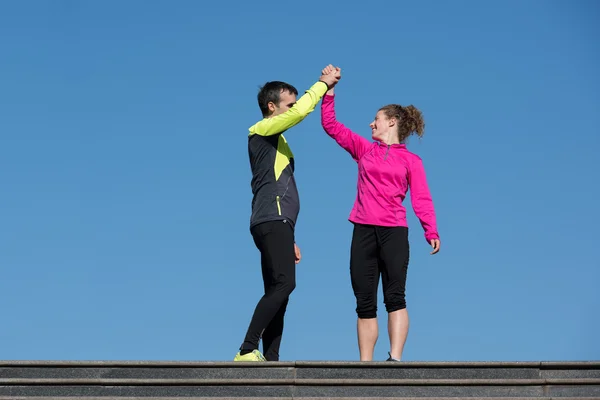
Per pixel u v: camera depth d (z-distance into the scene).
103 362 6.44
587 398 6.42
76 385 6.36
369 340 7.70
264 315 7.15
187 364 6.48
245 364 6.50
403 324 7.58
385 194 7.77
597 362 6.61
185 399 6.24
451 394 6.48
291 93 7.78
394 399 6.34
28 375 6.41
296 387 6.43
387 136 8.09
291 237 7.39
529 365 6.63
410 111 8.18
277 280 7.27
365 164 7.93
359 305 7.75
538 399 6.40
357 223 7.80
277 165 7.51
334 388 6.44
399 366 6.56
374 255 7.76
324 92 7.72
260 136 7.58
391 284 7.64
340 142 8.16
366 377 6.53
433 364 6.57
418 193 7.87
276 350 7.50
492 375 6.60
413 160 7.94
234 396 6.38
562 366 6.64
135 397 6.25
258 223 7.38
